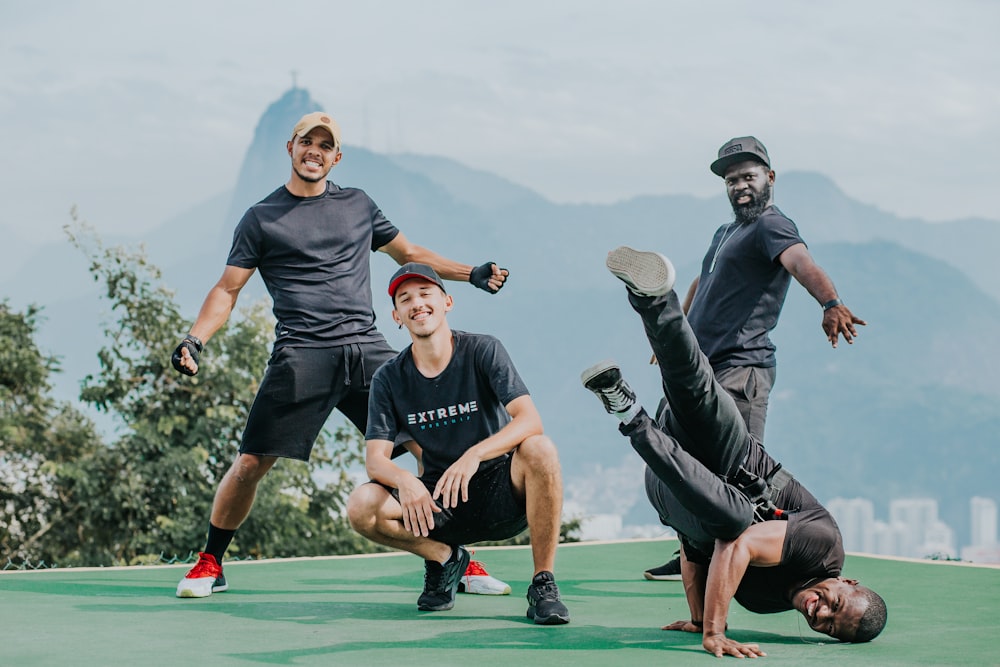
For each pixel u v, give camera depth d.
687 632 3.93
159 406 14.57
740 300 5.02
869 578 5.37
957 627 4.07
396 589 5.08
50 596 4.80
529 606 4.20
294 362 4.84
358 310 4.96
